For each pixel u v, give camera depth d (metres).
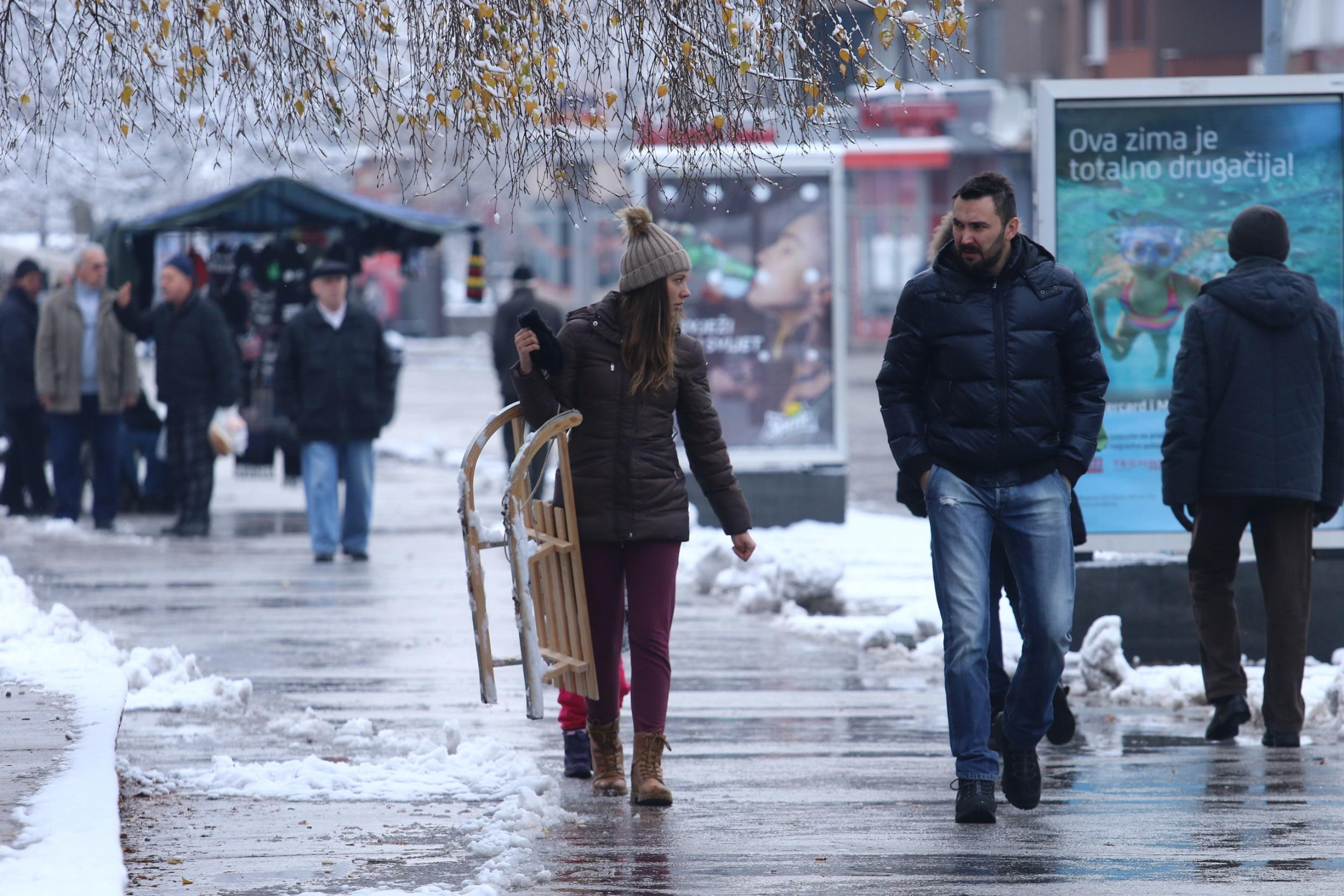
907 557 50.47
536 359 21.77
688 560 49.12
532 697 20.78
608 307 22.31
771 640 37.34
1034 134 33.56
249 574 47.16
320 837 19.73
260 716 27.95
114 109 21.41
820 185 55.69
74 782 18.95
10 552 51.31
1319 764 25.05
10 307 60.41
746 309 56.06
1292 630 26.48
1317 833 20.27
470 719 28.14
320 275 50.09
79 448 58.62
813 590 41.06
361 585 44.84
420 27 21.19
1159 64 180.50
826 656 35.19
